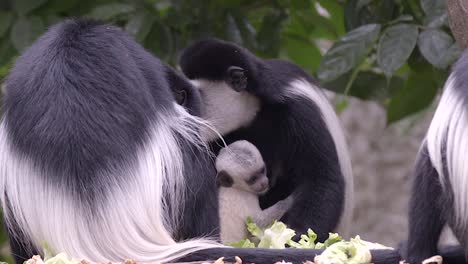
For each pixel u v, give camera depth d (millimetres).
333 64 9148
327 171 9156
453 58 8758
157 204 7082
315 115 9266
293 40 11578
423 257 6484
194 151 7582
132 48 7656
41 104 7180
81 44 7434
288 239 7430
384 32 8969
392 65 8852
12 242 7504
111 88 7207
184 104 8258
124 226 6992
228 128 9219
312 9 11039
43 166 7082
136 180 7059
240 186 8602
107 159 7027
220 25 10531
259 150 9398
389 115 10664
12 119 7289
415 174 6586
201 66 9227
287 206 9102
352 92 10820
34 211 7137
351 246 6465
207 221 7531
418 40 8992
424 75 10211
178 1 10492
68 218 7016
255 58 9406
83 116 7094
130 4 10461
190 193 7426
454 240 6777
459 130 6141
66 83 7207
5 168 7324
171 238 7141
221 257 6691
